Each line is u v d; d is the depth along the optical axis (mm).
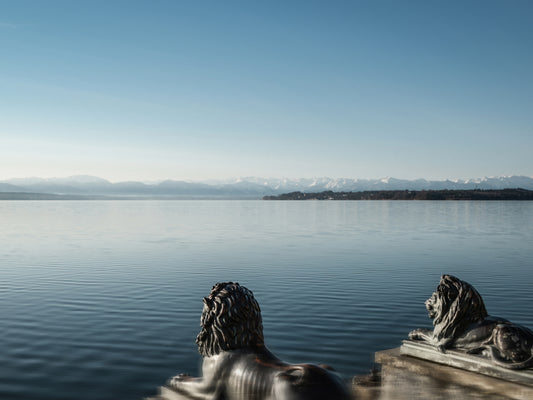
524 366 4727
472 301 5277
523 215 83375
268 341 9859
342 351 9125
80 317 12023
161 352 9219
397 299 14047
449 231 44375
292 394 3436
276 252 26891
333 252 26781
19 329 10914
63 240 34906
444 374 5219
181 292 15297
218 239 35906
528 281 17000
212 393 4234
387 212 101812
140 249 28500
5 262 22656
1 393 7277
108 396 7141
